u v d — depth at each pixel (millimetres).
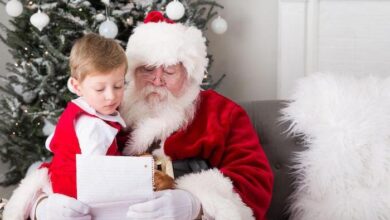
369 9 2619
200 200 1263
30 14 2250
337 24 2691
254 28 2980
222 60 3068
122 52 1270
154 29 1422
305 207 1584
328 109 1647
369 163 1578
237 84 3086
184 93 1471
